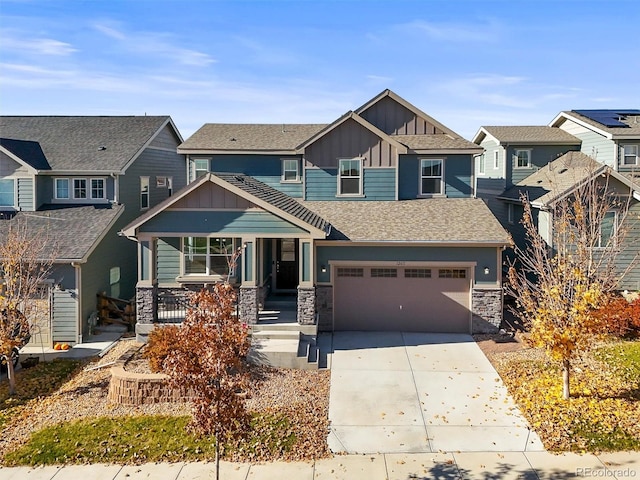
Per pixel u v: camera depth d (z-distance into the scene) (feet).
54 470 34.65
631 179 73.87
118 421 40.01
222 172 78.33
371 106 76.74
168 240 65.92
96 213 70.85
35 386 47.88
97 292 66.23
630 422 38.75
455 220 66.03
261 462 35.32
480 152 72.90
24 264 56.39
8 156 71.15
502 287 62.64
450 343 58.70
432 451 36.47
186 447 36.70
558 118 102.27
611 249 46.57
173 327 49.52
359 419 40.91
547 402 42.16
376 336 61.46
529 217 54.19
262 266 64.34
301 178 77.46
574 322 41.11
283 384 47.14
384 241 61.46
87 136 82.64
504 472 33.76
